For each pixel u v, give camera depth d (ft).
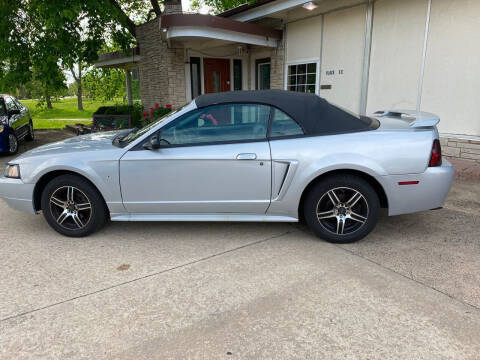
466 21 18.20
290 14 27.02
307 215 11.59
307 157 10.98
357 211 11.53
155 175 11.55
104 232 13.08
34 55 29.68
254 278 9.70
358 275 9.72
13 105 32.04
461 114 19.24
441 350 6.93
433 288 9.02
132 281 9.65
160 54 30.83
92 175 11.66
